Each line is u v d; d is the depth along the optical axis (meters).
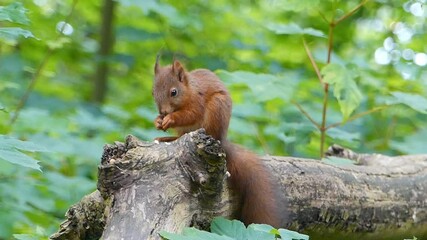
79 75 20.53
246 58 18.33
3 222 9.34
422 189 8.58
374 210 8.05
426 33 17.20
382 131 15.62
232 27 19.45
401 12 16.45
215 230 6.05
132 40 17.23
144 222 5.91
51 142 11.85
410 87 14.81
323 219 7.68
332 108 14.87
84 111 14.02
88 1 17.98
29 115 12.45
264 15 20.41
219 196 6.57
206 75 7.59
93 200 6.59
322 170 7.86
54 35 15.78
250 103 13.50
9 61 16.23
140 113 13.39
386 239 8.38
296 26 10.72
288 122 12.88
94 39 19.88
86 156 11.66
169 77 7.51
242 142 14.09
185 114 7.40
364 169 8.38
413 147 12.91
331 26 10.62
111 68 19.33
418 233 8.61
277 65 17.16
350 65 10.02
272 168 7.51
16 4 7.16
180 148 6.28
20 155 6.00
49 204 10.49
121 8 18.44
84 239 6.71
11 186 10.36
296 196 7.46
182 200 6.16
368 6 17.48
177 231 5.98
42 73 14.88
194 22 16.77
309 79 14.80
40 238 7.89
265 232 5.99
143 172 6.18
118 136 12.72
